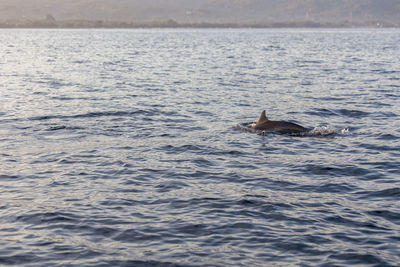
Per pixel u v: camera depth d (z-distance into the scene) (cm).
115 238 930
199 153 1544
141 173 1333
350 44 10175
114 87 3042
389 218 1028
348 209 1079
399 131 1850
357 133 1828
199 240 923
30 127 1875
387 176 1316
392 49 7994
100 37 15638
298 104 2444
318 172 1355
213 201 1123
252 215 1043
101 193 1174
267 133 1814
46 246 895
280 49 7919
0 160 1440
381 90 2930
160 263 834
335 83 3272
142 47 8519
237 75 3791
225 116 2134
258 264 830
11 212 1048
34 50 7325
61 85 3112
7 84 3136
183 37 15812
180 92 2845
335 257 855
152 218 1025
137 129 1869
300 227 982
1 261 838
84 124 1939
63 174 1318
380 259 847
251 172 1352
